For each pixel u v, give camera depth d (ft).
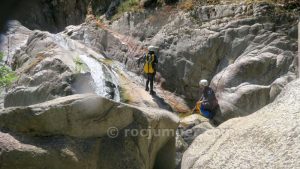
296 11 46.14
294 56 43.04
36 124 14.53
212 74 46.34
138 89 45.11
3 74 28.96
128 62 51.11
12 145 13.47
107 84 43.24
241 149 14.49
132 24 54.95
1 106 41.45
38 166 13.65
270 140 13.80
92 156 15.26
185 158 17.58
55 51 44.50
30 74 41.81
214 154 15.47
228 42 45.85
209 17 48.62
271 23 45.29
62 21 82.02
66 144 14.66
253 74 43.09
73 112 15.20
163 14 52.70
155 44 50.29
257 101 41.19
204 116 39.17
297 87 16.49
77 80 39.24
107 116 16.28
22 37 55.57
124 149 16.22
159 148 19.66
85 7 78.48
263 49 44.11
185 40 48.26
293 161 12.17
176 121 20.58
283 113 15.07
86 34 54.90
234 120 17.87
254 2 47.24
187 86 47.37
